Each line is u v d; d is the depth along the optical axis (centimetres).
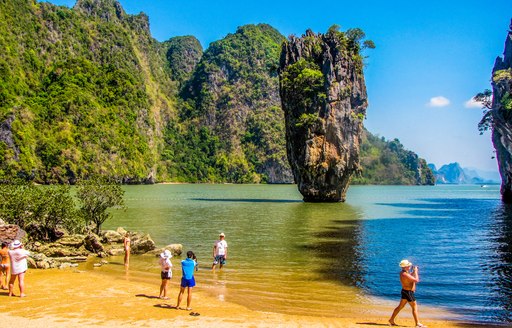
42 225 2970
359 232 3919
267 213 5881
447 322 1513
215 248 2317
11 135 15112
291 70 8238
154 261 2552
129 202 8156
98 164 17638
